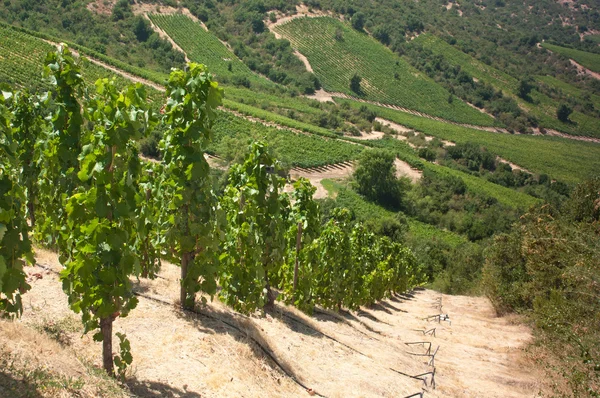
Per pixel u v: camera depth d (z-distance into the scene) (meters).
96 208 4.75
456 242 55.28
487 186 74.69
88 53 79.25
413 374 9.60
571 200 17.42
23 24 99.56
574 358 8.80
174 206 7.15
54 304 6.70
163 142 7.50
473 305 24.09
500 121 138.25
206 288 7.39
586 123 148.88
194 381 5.49
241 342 6.91
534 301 15.33
